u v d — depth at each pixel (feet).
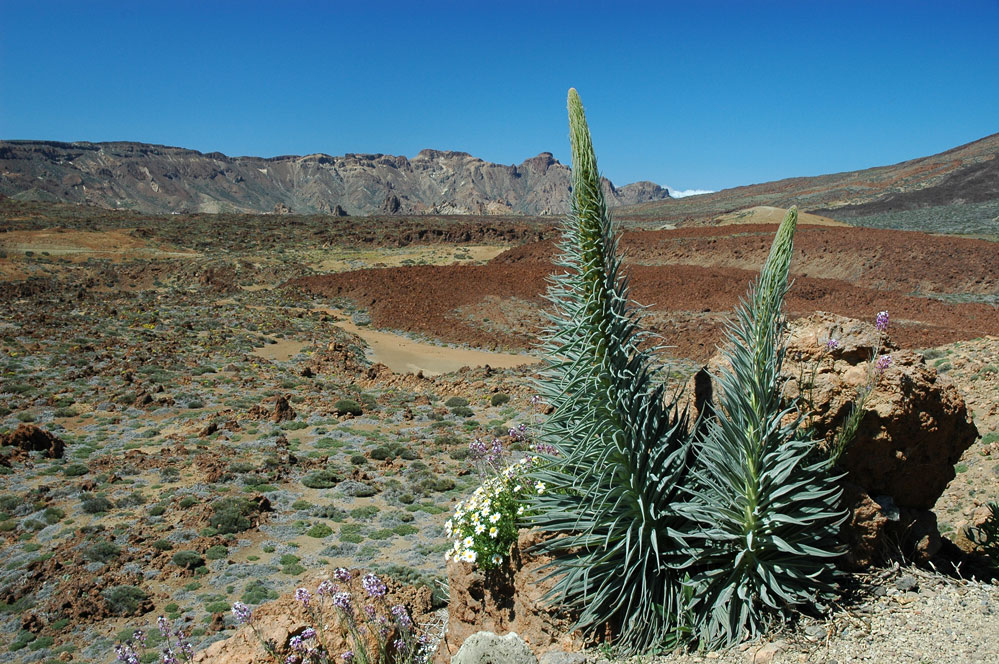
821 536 14.29
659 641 14.26
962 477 36.32
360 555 55.06
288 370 136.67
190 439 86.99
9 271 234.79
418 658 17.49
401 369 144.87
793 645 13.29
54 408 100.53
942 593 14.43
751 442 13.43
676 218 521.24
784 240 13.42
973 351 62.75
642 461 14.78
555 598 15.08
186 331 164.66
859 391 15.35
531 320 178.70
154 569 52.13
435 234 348.18
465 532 17.17
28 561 52.85
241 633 16.78
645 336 15.23
